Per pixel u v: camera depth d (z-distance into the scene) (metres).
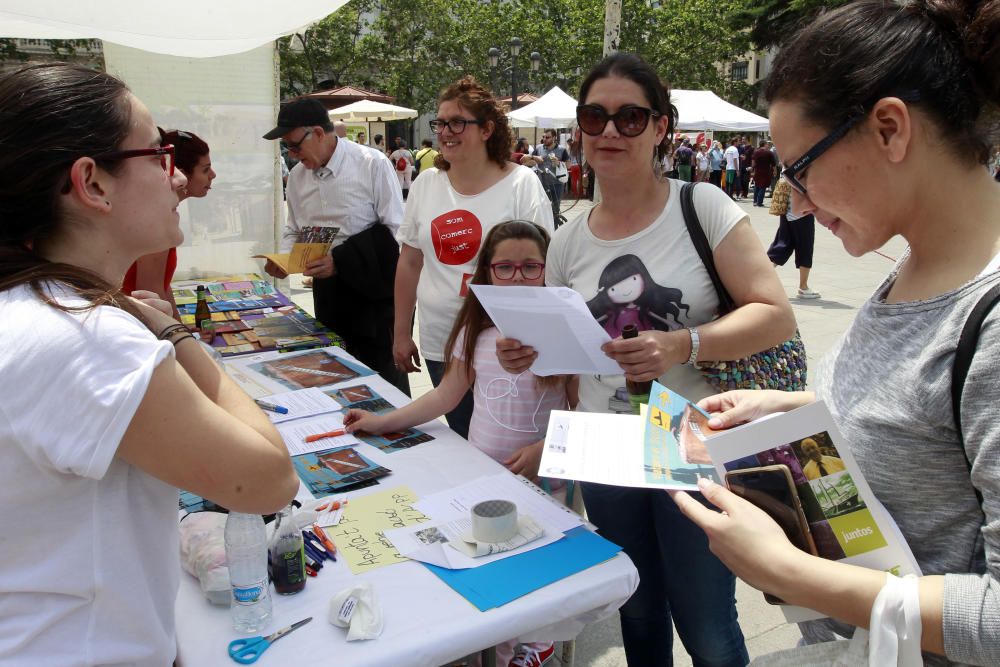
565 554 1.40
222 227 4.60
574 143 2.42
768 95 0.95
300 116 3.23
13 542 0.86
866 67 0.82
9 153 0.86
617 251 1.75
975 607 0.76
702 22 28.05
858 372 0.92
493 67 18.23
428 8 27.23
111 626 0.91
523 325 1.68
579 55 27.03
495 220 2.67
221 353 2.80
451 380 2.16
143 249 0.99
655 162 1.78
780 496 0.95
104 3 1.93
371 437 2.01
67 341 0.82
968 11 0.80
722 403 1.33
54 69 0.92
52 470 0.84
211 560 1.30
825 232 11.57
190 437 0.87
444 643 1.16
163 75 4.22
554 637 1.38
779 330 1.59
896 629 0.80
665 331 1.68
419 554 1.40
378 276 3.34
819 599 0.86
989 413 0.74
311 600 1.26
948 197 0.83
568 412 1.52
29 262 0.88
